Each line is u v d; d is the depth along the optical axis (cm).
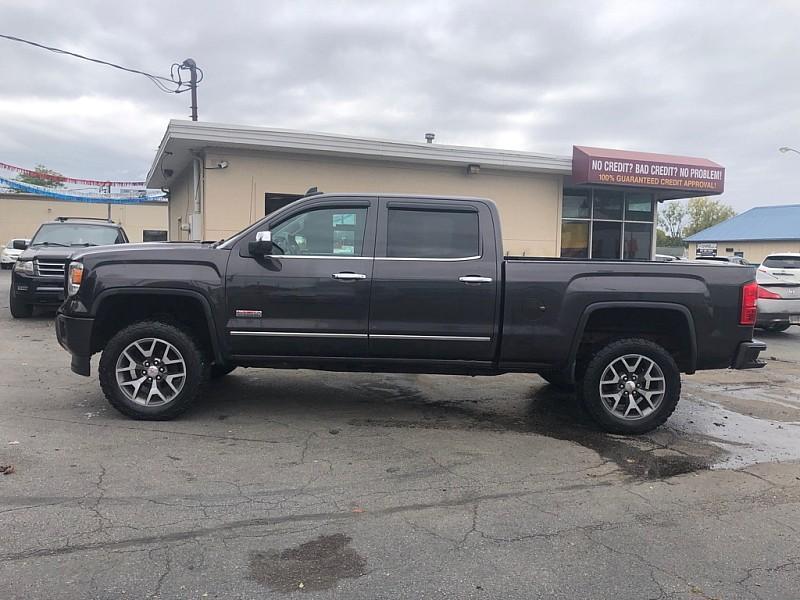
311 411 606
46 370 743
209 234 1359
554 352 547
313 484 425
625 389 554
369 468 459
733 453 516
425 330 543
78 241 1267
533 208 1650
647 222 1817
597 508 401
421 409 628
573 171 1588
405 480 438
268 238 521
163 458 464
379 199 559
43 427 527
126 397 546
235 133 1293
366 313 541
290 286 538
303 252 553
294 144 1338
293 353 552
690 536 364
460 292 540
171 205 2283
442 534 358
